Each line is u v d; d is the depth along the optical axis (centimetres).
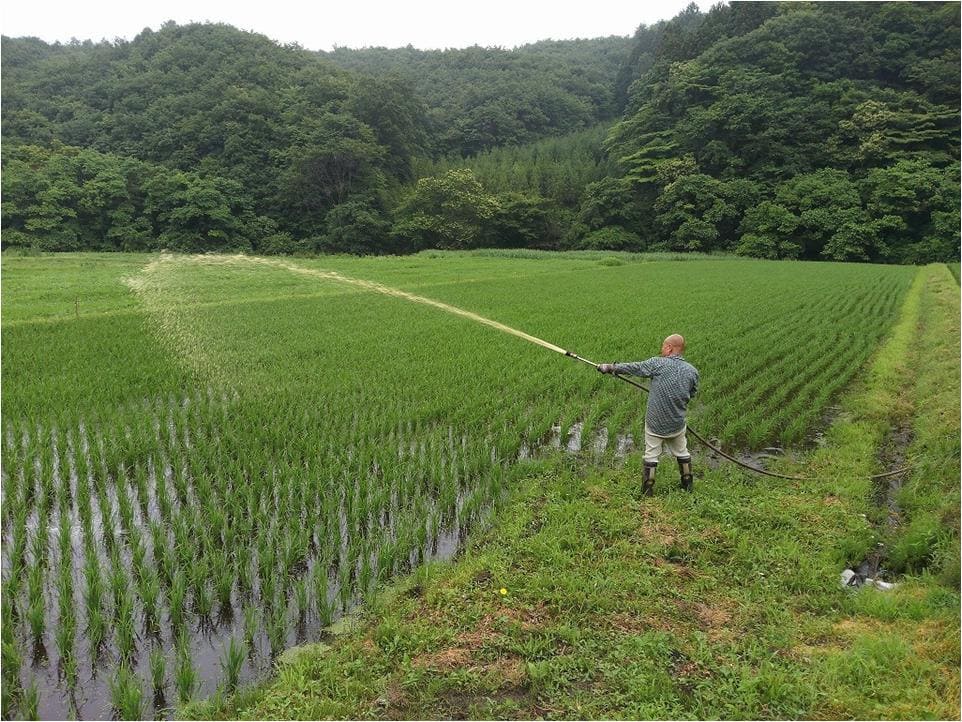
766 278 3503
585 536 620
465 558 593
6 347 1385
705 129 7019
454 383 1174
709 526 651
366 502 689
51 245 5669
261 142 7606
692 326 1798
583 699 418
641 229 7062
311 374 1228
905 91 6956
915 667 429
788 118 6856
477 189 7100
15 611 514
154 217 6366
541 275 3584
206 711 414
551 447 898
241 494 703
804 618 507
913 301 2453
